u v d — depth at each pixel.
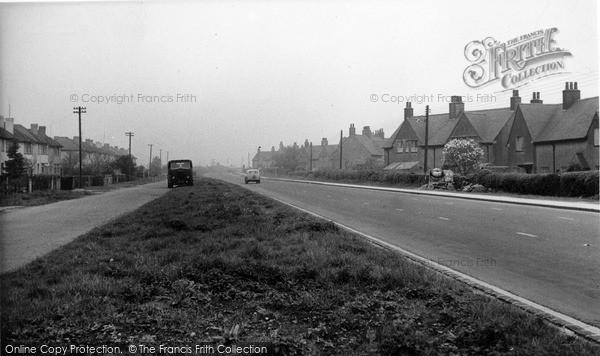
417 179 41.44
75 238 10.61
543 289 6.67
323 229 11.26
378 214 17.64
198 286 6.25
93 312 5.15
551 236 11.70
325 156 102.69
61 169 55.59
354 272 6.78
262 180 68.62
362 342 4.50
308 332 4.67
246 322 5.01
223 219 13.23
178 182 42.03
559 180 25.50
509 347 4.29
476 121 51.62
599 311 5.65
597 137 38.00
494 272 7.73
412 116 61.16
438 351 4.25
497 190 30.91
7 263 7.88
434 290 6.04
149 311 5.25
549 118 44.94
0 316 4.91
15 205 21.72
